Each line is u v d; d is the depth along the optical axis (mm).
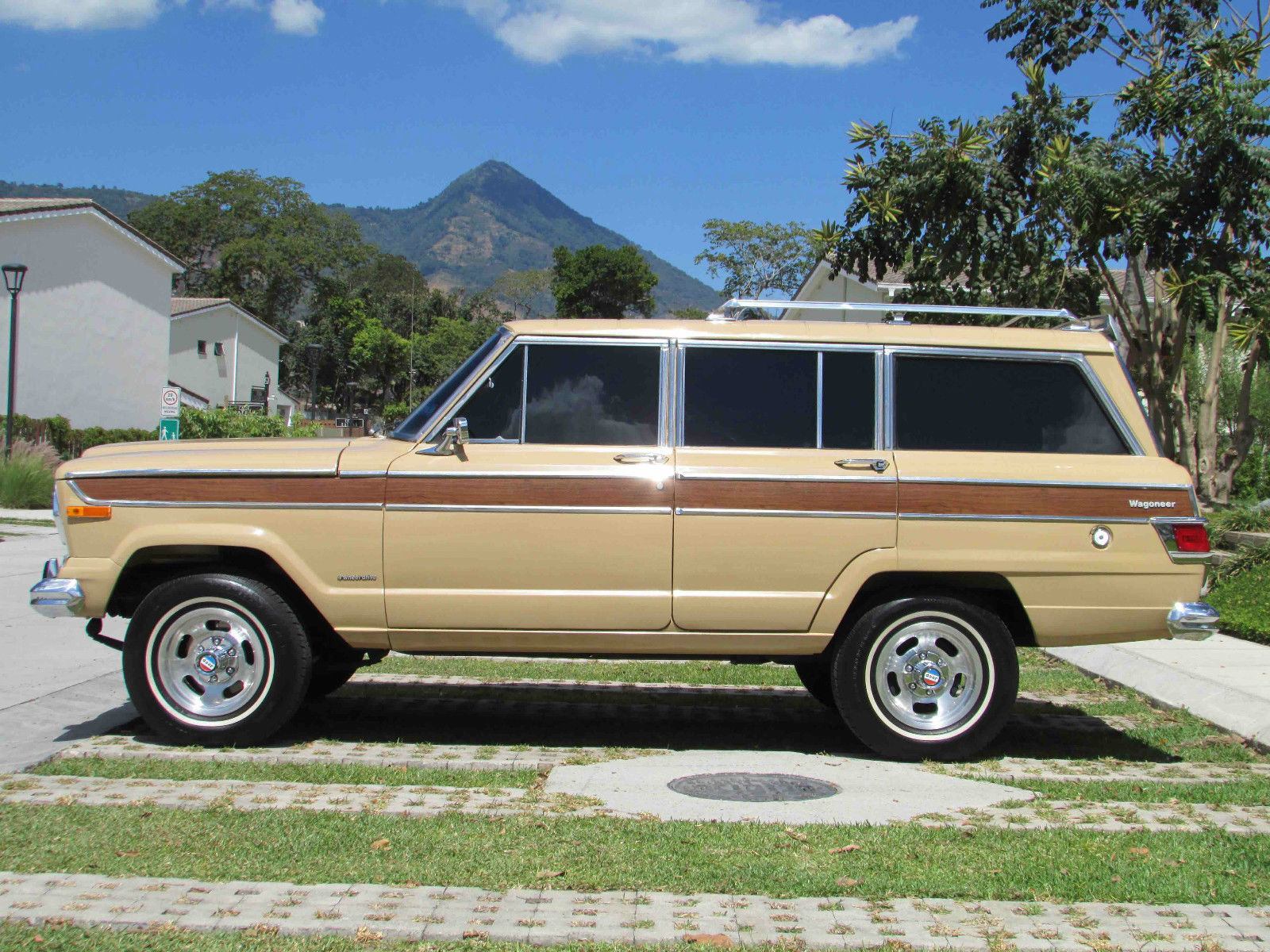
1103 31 15617
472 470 5891
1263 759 6168
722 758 5992
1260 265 12453
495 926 3641
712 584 5906
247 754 5715
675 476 5895
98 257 34375
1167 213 11883
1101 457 6109
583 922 3686
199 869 4105
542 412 6055
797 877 4129
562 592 5895
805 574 5914
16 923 3611
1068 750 6363
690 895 3955
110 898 3812
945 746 5953
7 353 31797
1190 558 6008
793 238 58969
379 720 6727
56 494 5984
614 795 5191
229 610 5879
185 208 88125
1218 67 12477
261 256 84188
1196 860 4410
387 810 4832
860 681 5961
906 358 6164
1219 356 13414
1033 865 4324
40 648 8562
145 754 5688
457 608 5887
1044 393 6191
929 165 11945
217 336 51531
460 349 89312
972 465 6004
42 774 5402
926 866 4293
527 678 7988
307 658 5934
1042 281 12031
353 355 84000
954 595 6027
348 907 3773
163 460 5949
